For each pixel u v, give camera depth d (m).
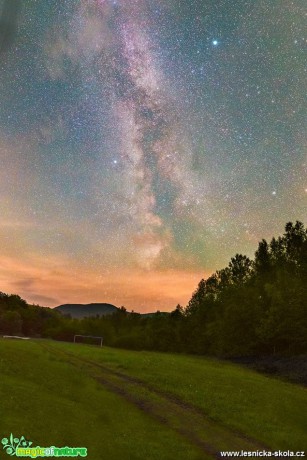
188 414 30.55
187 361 67.69
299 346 79.00
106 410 26.62
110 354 62.03
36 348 56.19
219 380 45.72
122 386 37.47
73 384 32.28
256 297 93.25
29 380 29.45
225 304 104.81
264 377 56.81
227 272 122.88
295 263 98.81
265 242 113.19
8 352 38.97
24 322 194.12
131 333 171.00
